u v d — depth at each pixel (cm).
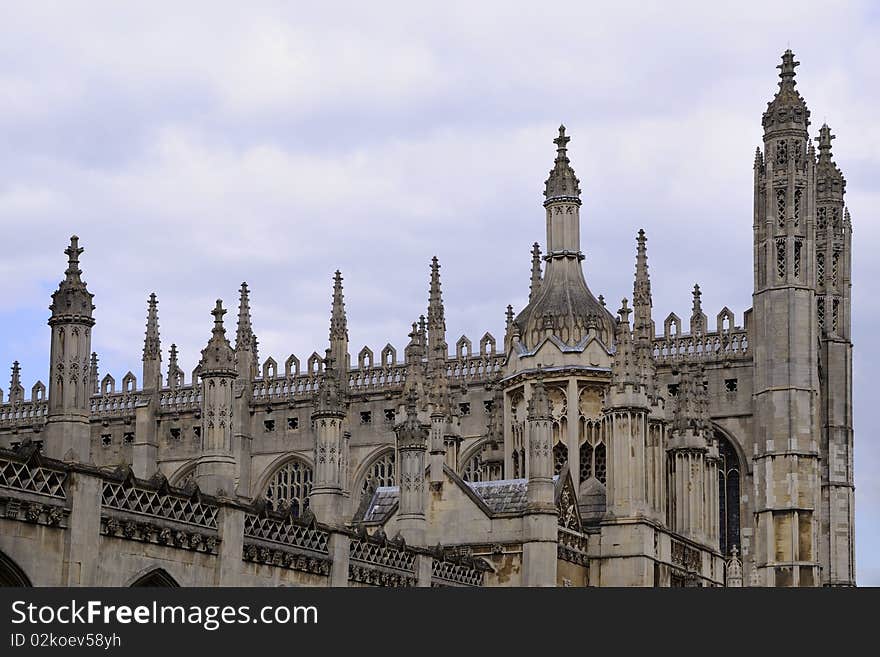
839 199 14000
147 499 5006
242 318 13550
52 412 4875
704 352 12900
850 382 13738
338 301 13412
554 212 9325
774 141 13188
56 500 4656
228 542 5312
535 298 9319
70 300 4900
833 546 13412
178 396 13712
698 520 9025
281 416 13425
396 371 13262
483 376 12638
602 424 8931
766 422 12625
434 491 7575
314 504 6116
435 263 12631
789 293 12794
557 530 7438
